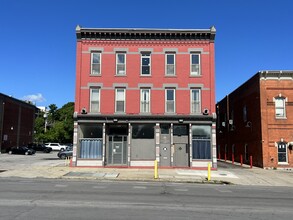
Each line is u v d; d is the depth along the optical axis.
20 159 42.16
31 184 16.97
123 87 29.59
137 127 29.45
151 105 29.41
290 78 31.30
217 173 25.91
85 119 29.11
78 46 29.83
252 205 11.82
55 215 9.23
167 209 10.54
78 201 11.59
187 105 29.39
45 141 88.75
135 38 30.00
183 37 29.97
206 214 9.91
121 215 9.43
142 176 22.34
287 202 12.85
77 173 23.77
